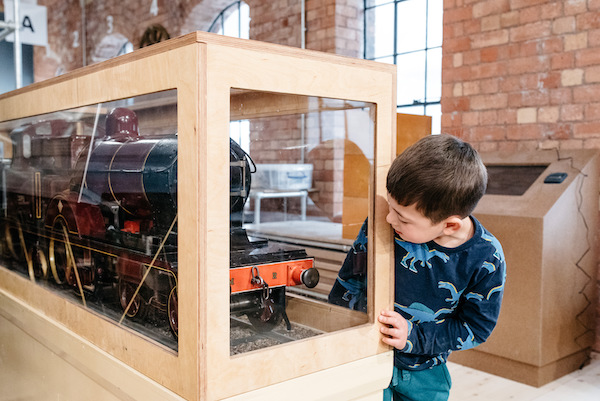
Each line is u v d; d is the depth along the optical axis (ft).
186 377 2.51
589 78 8.93
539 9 9.49
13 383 4.60
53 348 3.83
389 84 3.10
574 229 8.41
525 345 8.04
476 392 7.79
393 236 3.27
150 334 2.90
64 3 21.49
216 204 2.43
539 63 9.54
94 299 3.48
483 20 10.29
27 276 4.40
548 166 8.84
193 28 18.19
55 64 21.34
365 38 14.69
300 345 2.82
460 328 3.46
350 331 3.05
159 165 2.79
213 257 2.45
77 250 3.68
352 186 3.55
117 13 20.83
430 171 2.84
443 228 3.08
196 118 2.34
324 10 14.55
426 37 12.98
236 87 2.46
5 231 4.86
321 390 2.92
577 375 8.57
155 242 2.88
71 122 3.70
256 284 3.01
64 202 3.82
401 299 3.39
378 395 3.29
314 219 3.98
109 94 2.97
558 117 9.34
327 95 2.80
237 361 2.57
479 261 3.30
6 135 4.74
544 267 7.86
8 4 19.44
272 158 3.74
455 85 10.82
